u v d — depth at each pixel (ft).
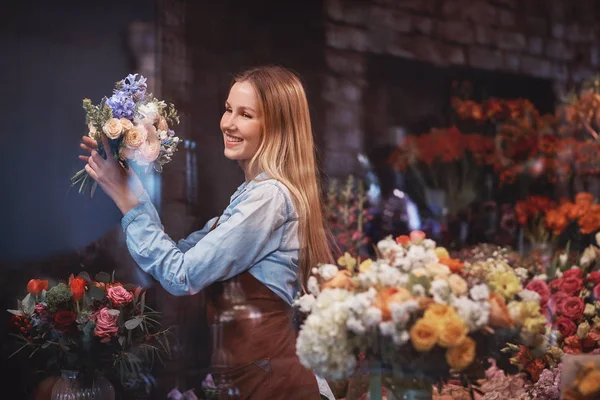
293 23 12.58
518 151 12.21
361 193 11.99
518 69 14.73
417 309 5.10
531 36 14.88
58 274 9.93
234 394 6.53
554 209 11.32
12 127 10.16
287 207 6.64
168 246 6.44
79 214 10.13
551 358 7.25
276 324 6.48
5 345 9.33
